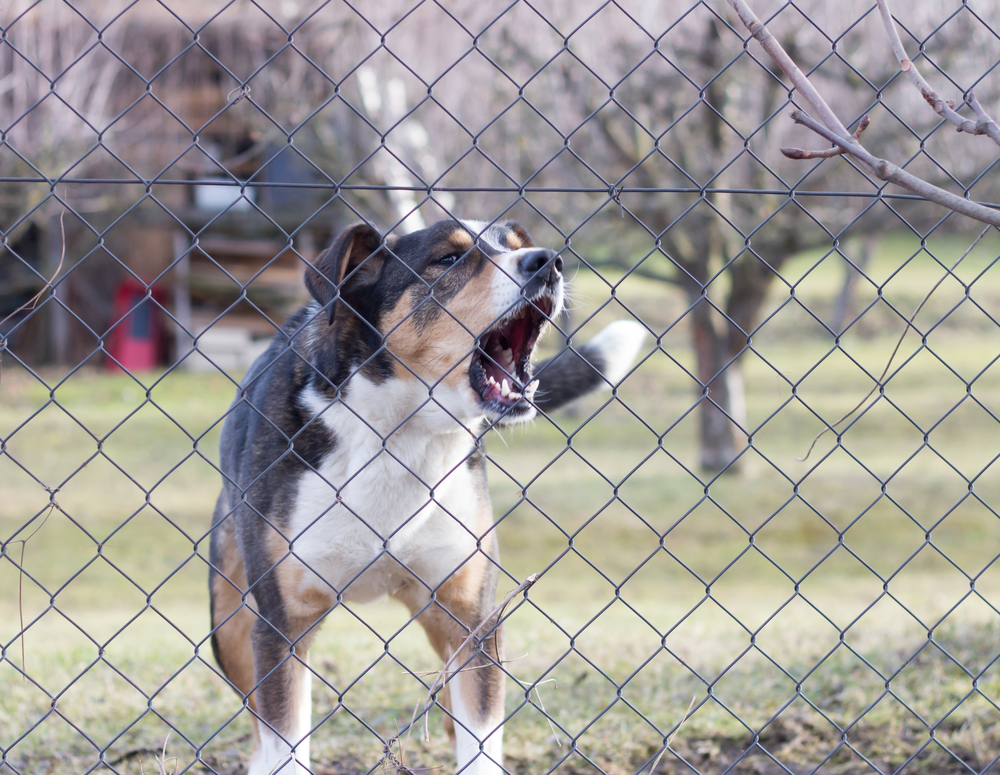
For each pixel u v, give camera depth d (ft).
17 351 63.21
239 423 10.59
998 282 76.79
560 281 9.58
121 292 62.59
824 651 14.28
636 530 33.81
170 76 37.22
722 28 25.30
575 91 25.04
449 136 27.07
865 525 33.88
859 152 6.42
